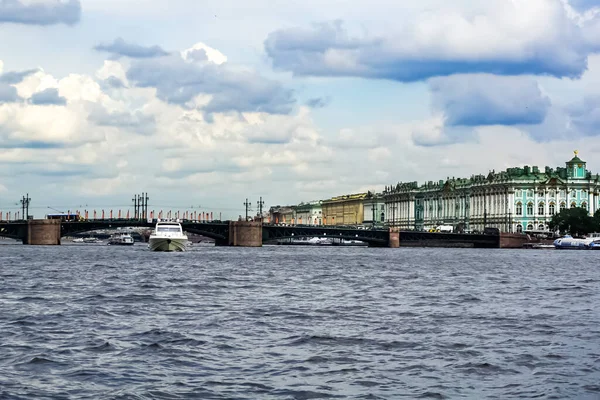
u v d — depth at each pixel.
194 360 36.84
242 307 56.81
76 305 57.72
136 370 34.81
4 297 63.75
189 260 131.62
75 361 36.56
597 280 89.12
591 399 30.75
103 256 146.50
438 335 44.12
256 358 37.38
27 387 31.92
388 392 31.55
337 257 154.50
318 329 46.03
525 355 38.44
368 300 62.81
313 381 33.09
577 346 40.94
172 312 53.66
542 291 73.06
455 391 31.75
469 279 89.50
